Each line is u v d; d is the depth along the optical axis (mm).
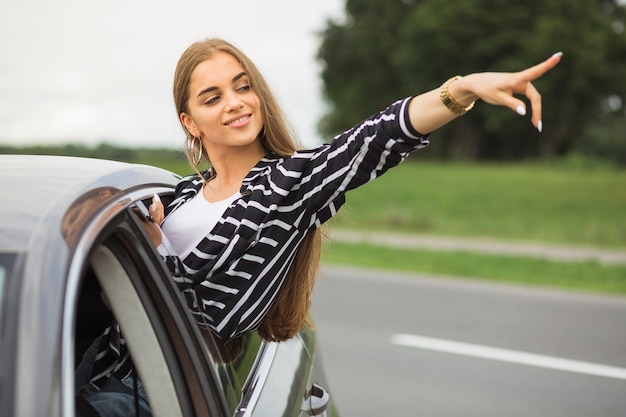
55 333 1145
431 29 57219
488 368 5957
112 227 1404
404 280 10117
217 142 1918
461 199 26203
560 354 6422
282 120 1973
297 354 2326
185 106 1956
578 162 38500
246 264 1812
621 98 57781
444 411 4965
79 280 1231
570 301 8867
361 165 1786
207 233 1849
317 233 2012
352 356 6184
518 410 5027
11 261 1212
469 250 14352
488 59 57281
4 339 1124
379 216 20172
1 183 1440
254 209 1800
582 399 5297
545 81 54875
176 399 1525
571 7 56344
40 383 1088
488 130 60969
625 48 55906
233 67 1917
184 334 1567
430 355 6273
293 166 1806
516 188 29500
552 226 19453
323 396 2348
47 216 1308
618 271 11828
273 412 1871
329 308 8039
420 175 32719
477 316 7824
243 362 1912
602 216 22922
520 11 56281
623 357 6395
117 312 1501
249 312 1855
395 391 5340
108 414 1817
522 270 11641
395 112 1745
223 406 1622
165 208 1936
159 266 1553
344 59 68625
